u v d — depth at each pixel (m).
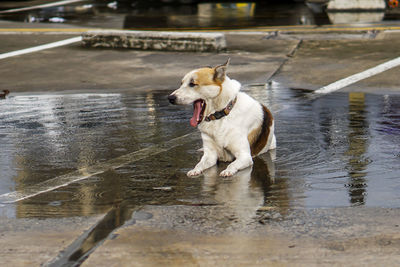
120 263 4.69
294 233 5.30
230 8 30.45
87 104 12.30
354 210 5.91
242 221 5.66
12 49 19.45
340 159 7.93
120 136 9.58
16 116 11.28
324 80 14.30
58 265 4.69
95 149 8.81
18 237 5.30
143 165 7.91
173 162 8.02
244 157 7.46
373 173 7.28
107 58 17.80
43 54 18.56
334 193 6.52
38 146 9.05
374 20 24.28
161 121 10.58
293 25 23.83
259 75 15.16
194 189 6.79
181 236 5.26
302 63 16.47
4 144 9.22
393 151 8.27
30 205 6.34
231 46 19.31
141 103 12.27
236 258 4.76
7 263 4.74
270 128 8.20
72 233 5.38
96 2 33.19
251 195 6.51
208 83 7.18
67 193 6.77
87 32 19.66
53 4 32.88
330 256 4.77
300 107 11.47
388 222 5.52
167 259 4.75
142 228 5.48
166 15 28.11
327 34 20.83
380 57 16.64
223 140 7.51
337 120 10.29
